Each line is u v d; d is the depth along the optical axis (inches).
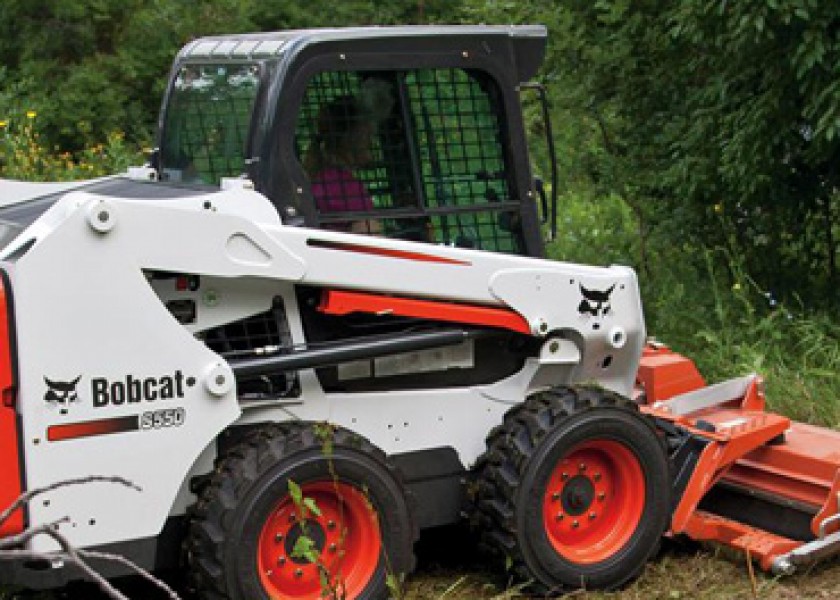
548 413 253.6
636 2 425.1
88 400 217.5
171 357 223.8
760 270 422.6
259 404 239.0
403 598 245.1
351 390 251.4
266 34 258.5
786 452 274.8
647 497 262.8
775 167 386.9
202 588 228.4
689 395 295.1
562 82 455.8
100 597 253.0
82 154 585.6
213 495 226.8
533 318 255.9
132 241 219.5
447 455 258.7
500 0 458.9
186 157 270.8
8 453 212.7
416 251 243.1
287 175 239.9
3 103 564.7
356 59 244.2
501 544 252.7
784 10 349.4
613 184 454.6
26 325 212.2
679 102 433.1
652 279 452.1
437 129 255.4
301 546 213.5
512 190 263.7
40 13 659.4
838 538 262.4
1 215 252.8
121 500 221.1
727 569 270.1
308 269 233.8
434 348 250.7
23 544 213.5
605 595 259.4
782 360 372.2
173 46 671.8
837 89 353.4
